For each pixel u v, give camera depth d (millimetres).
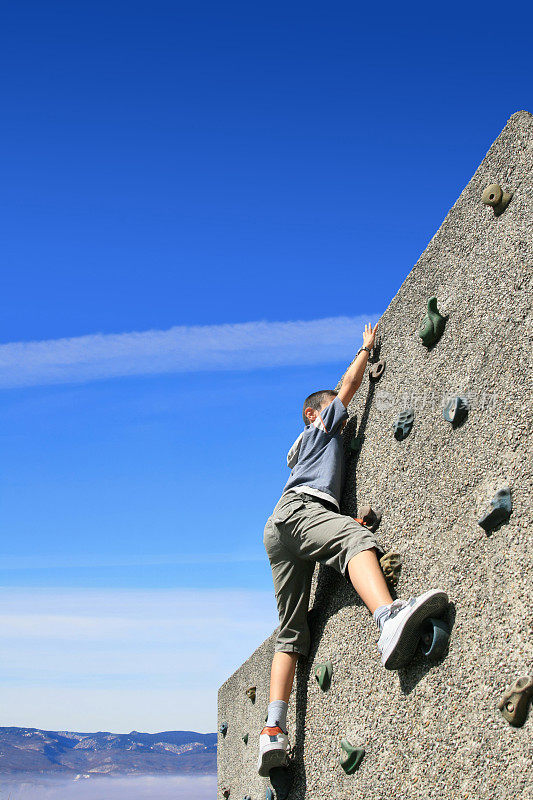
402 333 2947
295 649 3051
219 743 5648
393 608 2260
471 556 2162
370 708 2502
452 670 2090
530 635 1845
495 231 2430
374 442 2977
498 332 2303
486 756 1875
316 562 3246
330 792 2664
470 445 2312
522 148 2342
